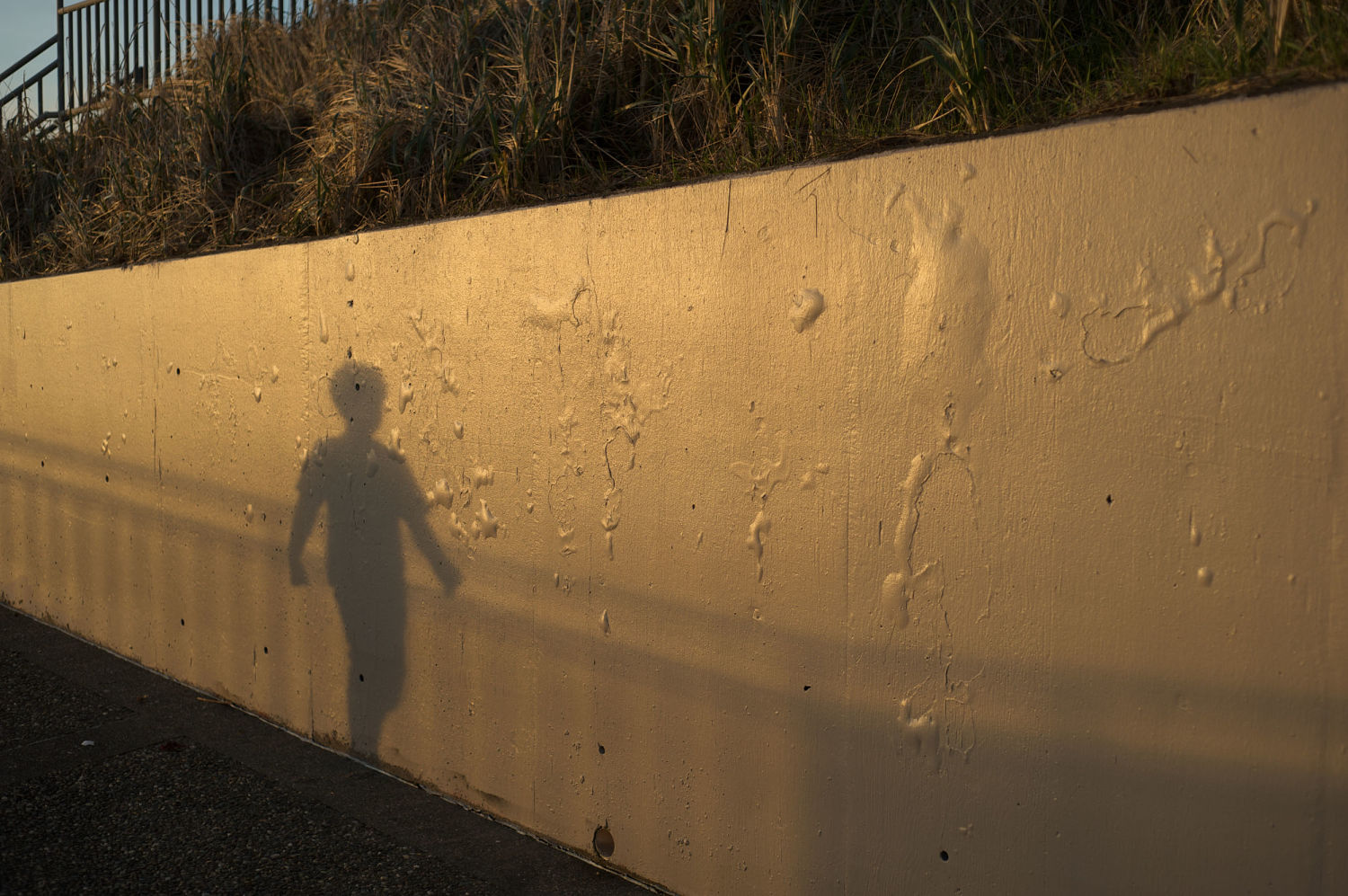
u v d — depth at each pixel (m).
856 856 2.28
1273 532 1.68
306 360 3.78
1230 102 1.71
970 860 2.09
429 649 3.38
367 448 3.56
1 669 4.79
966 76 2.41
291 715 3.99
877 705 2.23
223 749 3.82
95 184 6.09
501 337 3.06
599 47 3.79
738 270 2.44
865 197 2.19
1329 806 1.64
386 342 3.45
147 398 4.65
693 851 2.63
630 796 2.78
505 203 3.36
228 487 4.21
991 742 2.05
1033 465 1.96
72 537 5.32
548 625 2.98
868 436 2.21
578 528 2.87
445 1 4.93
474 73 4.25
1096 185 1.87
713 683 2.55
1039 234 1.94
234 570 4.23
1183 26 2.37
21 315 5.59
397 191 3.84
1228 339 1.72
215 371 4.23
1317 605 1.64
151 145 5.69
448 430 3.25
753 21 3.43
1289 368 1.66
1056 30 2.64
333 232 3.95
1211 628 1.75
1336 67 1.68
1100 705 1.89
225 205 4.88
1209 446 1.75
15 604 5.90
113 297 4.82
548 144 3.53
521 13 4.29
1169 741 1.81
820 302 2.28
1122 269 1.84
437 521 3.32
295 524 3.89
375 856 2.97
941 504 2.10
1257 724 1.71
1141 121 1.81
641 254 2.66
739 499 2.47
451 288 3.21
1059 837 1.96
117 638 5.02
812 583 2.33
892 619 2.19
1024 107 2.37
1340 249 1.60
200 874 2.86
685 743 2.63
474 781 3.26
